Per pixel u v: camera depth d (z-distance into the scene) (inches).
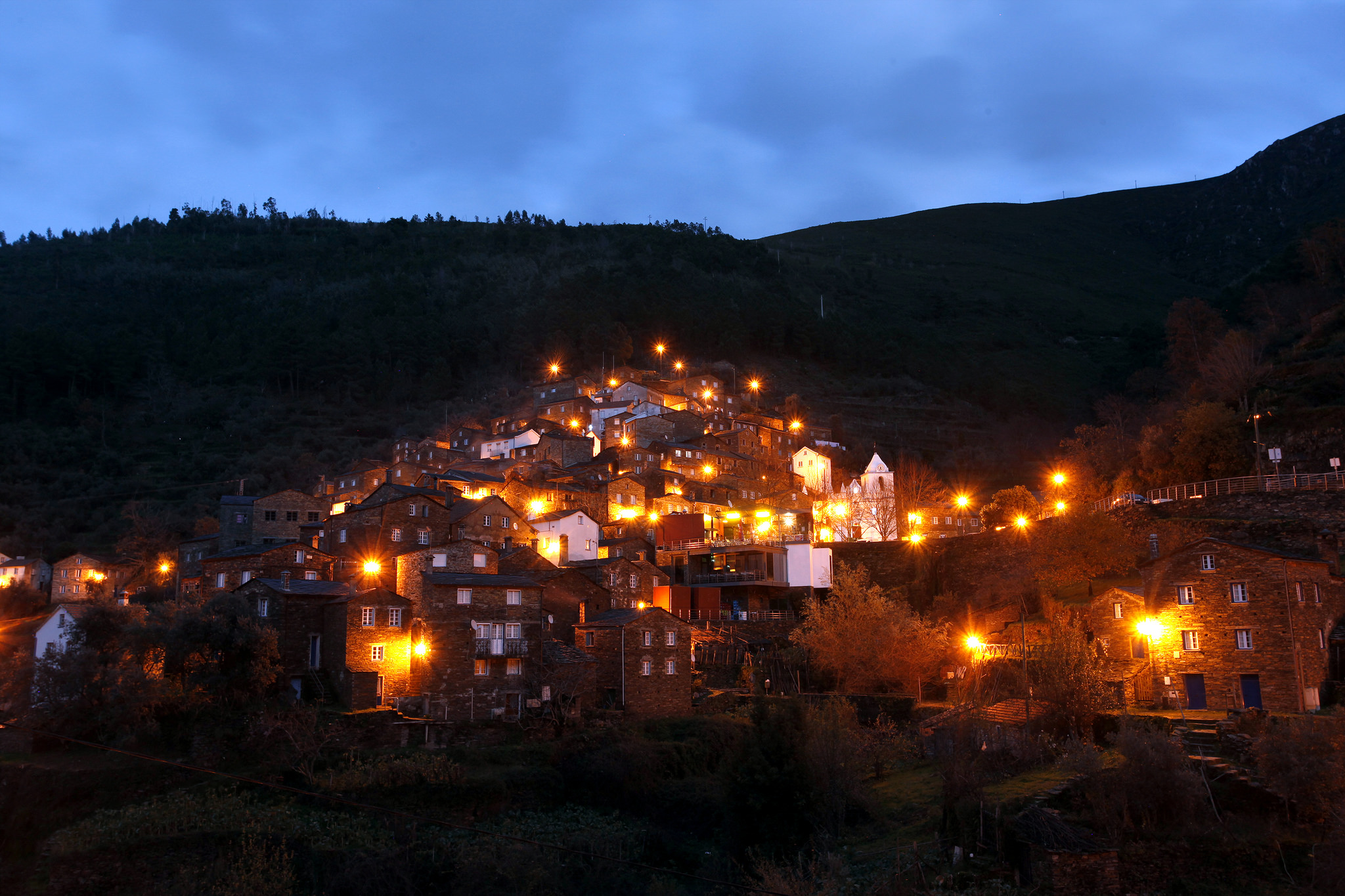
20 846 1781.5
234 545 3863.2
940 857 1489.9
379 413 6830.7
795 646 2859.3
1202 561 2036.2
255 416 6560.0
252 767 1999.3
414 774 1951.3
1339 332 3804.1
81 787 1851.6
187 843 1723.7
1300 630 1907.0
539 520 3582.7
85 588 4057.6
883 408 7436.0
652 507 4099.4
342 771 1968.5
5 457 5433.1
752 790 1768.0
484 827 1941.4
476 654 2356.1
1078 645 2017.7
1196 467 3058.6
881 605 2753.4
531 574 2839.6
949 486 5856.3
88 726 2060.8
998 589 2989.7
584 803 2112.5
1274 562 1932.8
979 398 7869.1
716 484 4500.5
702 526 3831.2
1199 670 2000.5
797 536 4141.2
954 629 2790.4
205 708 2064.5
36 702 2108.8
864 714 2482.8
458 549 2566.4
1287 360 3752.5
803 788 1736.0
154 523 4665.4
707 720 2479.1
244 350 7440.9
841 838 1692.9
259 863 1673.2
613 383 6628.9
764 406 6939.0
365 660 2263.8
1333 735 1441.9
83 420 6141.7
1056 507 3326.8
